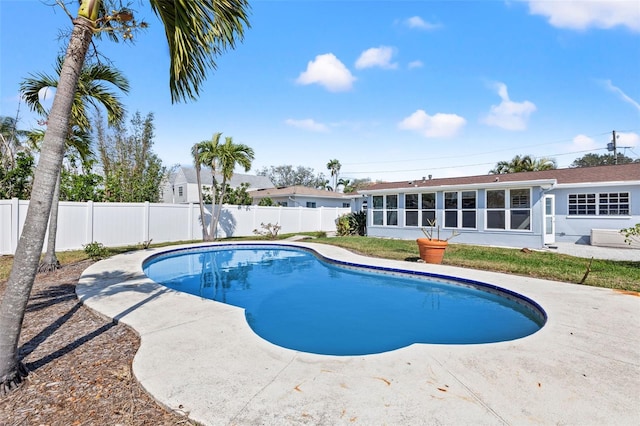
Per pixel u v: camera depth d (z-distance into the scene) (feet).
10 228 33.47
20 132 55.47
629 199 41.57
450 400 8.32
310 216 71.87
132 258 31.94
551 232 46.62
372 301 21.66
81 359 10.81
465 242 45.65
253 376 9.48
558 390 8.84
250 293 23.79
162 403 8.11
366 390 8.76
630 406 8.13
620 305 16.87
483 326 16.98
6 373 8.79
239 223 59.31
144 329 13.24
